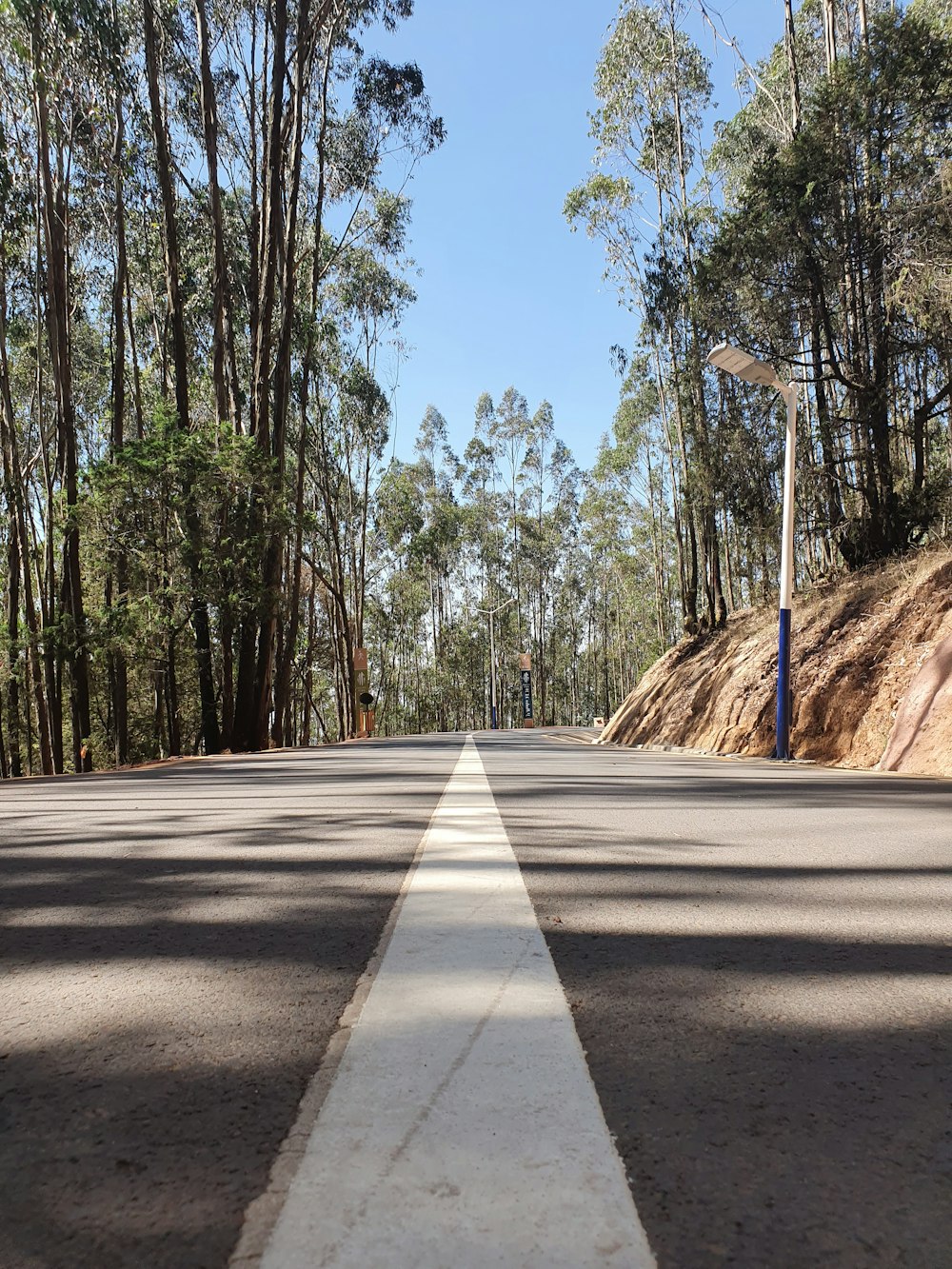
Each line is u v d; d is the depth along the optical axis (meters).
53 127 24.45
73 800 7.88
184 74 25.66
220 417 24.17
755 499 19.67
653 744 21.75
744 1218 1.17
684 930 2.73
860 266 15.78
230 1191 1.23
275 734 29.48
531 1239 1.10
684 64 28.11
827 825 5.27
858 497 18.25
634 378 37.47
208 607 23.91
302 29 24.16
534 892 3.30
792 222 15.95
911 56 14.98
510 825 5.23
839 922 2.84
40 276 27.69
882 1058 1.73
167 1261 1.07
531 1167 1.28
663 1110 1.48
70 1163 1.32
